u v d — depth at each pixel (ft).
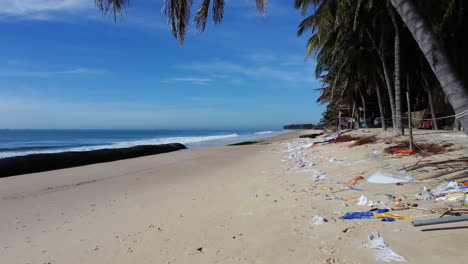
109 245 11.78
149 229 13.28
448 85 11.41
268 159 39.83
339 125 87.71
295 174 23.99
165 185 25.38
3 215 17.60
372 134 47.24
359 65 52.42
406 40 48.19
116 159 54.29
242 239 10.91
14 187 27.27
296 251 9.32
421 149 25.13
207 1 23.61
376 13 40.16
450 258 7.46
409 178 16.63
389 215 11.06
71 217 16.66
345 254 8.62
